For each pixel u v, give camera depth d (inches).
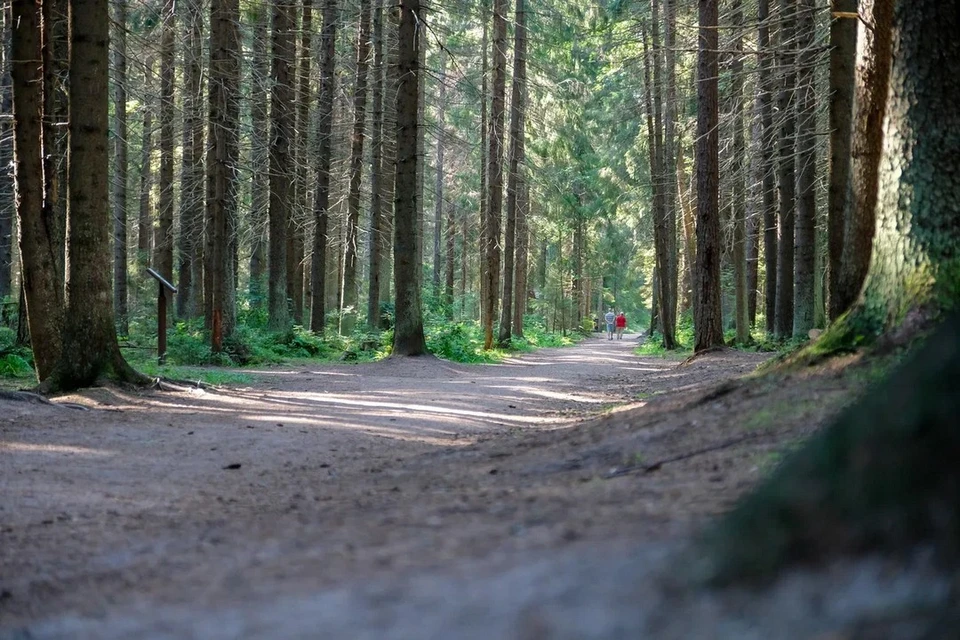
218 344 918.4
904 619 59.1
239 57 971.3
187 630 126.0
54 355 606.2
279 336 1051.3
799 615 65.1
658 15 1143.6
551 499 215.6
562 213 1647.4
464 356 1075.9
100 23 568.1
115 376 572.4
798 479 73.2
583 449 303.4
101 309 573.0
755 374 350.0
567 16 1210.6
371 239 1203.2
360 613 110.2
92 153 569.0
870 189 392.5
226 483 322.7
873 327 305.1
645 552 95.5
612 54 1315.2
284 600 136.0
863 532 66.4
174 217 1561.3
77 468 343.0
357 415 516.7
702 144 895.7
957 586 58.6
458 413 536.4
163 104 1059.3
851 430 70.9
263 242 1369.3
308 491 299.7
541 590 93.4
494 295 1306.6
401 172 964.0
